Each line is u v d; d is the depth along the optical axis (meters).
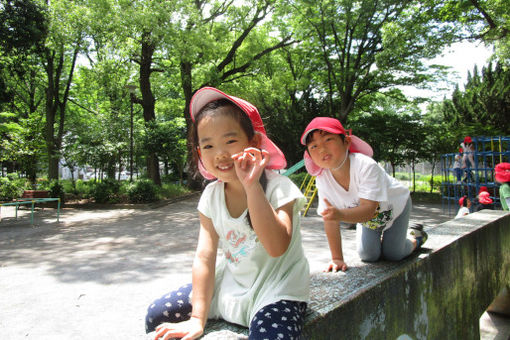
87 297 3.73
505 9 11.60
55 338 2.80
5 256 5.70
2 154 15.10
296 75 20.02
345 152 1.81
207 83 17.27
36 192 10.09
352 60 17.64
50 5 13.51
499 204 10.43
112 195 13.76
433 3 13.50
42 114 22.50
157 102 22.00
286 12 16.19
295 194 1.15
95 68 16.20
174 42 13.75
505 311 4.07
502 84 16.31
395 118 17.91
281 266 1.16
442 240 2.34
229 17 17.06
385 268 1.76
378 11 15.81
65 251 6.04
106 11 13.05
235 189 1.20
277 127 18.75
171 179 26.59
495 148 12.80
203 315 1.08
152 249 6.13
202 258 1.20
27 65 15.42
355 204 1.92
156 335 1.01
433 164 18.05
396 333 1.62
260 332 0.96
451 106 19.91
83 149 15.74
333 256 1.88
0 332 2.91
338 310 1.22
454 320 2.27
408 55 14.91
